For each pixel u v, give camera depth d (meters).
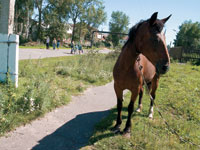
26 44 32.53
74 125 3.92
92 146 3.15
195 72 14.70
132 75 3.29
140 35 2.92
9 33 5.66
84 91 6.62
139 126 4.02
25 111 3.89
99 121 4.21
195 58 23.16
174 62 21.98
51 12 42.94
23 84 5.65
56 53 19.77
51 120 4.02
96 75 8.86
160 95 6.77
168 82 9.65
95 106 5.28
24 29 44.28
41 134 3.41
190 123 4.57
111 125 3.98
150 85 4.84
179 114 5.20
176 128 4.15
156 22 2.72
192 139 3.73
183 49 23.72
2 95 3.81
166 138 3.60
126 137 3.46
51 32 42.38
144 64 3.86
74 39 55.75
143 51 2.89
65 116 4.33
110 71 10.50
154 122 4.30
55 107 4.69
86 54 13.27
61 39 43.59
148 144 3.22
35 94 4.36
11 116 3.54
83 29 57.59
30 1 39.94
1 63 5.38
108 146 3.15
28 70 7.45
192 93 7.52
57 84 6.47
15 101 4.01
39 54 16.19
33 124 3.70
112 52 16.69
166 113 5.12
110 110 4.98
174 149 3.22
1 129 3.21
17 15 40.94
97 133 3.55
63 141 3.26
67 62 10.81
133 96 3.49
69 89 6.33
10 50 5.25
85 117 4.41
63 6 44.31
